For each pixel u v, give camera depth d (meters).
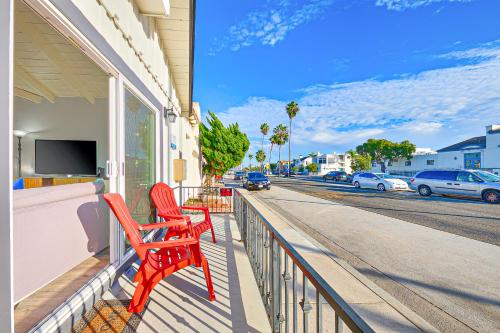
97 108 6.73
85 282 2.61
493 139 29.95
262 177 20.17
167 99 6.98
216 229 5.95
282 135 63.31
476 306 2.97
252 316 2.40
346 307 0.91
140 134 4.45
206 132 17.30
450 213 9.30
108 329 2.13
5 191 1.33
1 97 1.32
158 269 2.55
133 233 2.54
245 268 3.55
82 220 3.10
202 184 21.31
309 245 5.20
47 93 6.21
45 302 2.22
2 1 1.33
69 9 2.13
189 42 6.29
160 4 4.11
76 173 6.34
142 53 4.45
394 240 5.71
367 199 13.78
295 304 1.56
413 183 15.68
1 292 1.32
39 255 2.31
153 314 2.38
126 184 3.69
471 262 4.36
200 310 2.47
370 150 49.22
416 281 3.61
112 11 3.09
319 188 21.83
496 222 7.71
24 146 6.29
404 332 2.45
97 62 2.91
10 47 1.34
